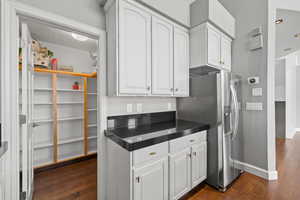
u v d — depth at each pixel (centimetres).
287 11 239
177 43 188
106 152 158
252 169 221
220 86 179
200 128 179
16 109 112
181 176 155
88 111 322
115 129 168
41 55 242
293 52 450
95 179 213
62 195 175
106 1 144
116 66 132
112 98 168
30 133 156
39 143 259
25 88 134
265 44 210
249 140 227
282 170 230
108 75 152
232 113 198
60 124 287
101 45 151
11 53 109
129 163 114
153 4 151
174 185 147
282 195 169
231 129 194
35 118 260
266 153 209
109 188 152
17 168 113
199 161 178
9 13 106
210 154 190
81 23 138
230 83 195
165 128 172
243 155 232
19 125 122
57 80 288
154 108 213
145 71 152
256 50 220
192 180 168
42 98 269
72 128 301
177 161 151
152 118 207
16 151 112
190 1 230
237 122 204
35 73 259
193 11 198
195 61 200
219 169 180
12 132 110
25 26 133
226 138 185
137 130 163
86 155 288
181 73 194
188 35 206
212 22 188
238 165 215
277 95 433
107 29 150
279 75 428
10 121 109
